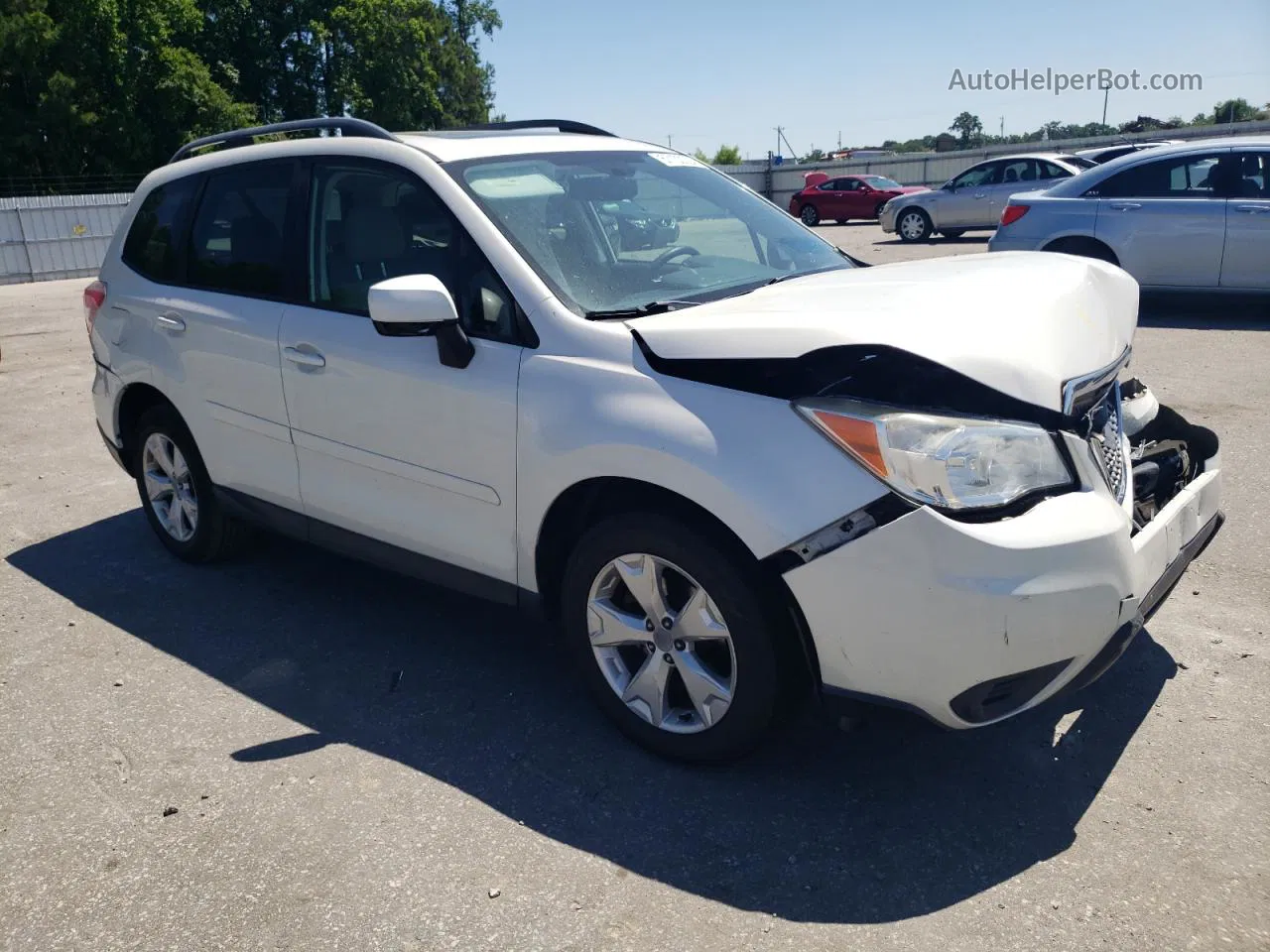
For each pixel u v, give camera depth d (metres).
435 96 52.72
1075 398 2.74
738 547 2.80
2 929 2.56
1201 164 9.82
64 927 2.56
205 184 4.46
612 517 3.04
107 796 3.09
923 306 2.83
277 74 51.50
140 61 43.03
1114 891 2.55
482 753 3.26
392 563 3.77
